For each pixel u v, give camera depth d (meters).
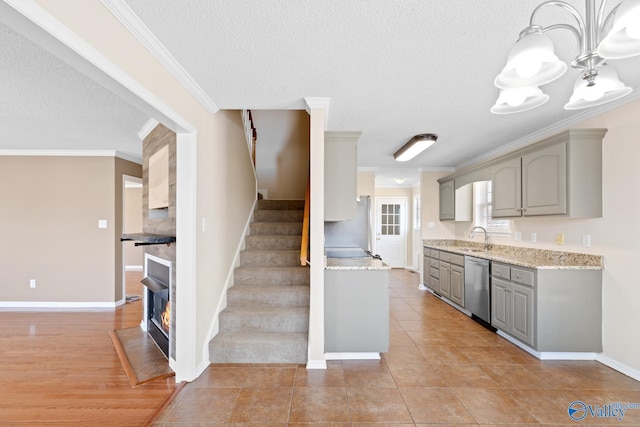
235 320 2.90
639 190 2.42
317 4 1.43
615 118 2.60
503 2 1.42
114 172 4.55
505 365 2.67
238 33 1.67
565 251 3.11
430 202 5.68
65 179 4.52
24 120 3.16
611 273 2.63
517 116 2.95
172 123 2.19
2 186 4.48
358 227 4.78
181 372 2.38
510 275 3.15
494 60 1.93
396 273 7.31
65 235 4.52
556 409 2.04
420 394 2.21
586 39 1.08
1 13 1.08
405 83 2.26
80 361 2.78
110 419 1.97
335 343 2.77
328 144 2.91
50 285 4.50
